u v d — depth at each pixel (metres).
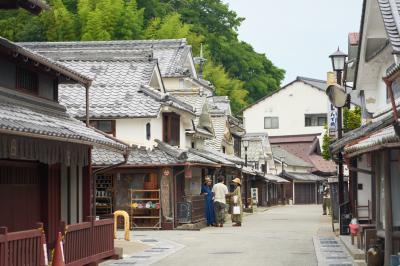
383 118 21.14
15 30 55.88
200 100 42.78
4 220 15.92
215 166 37.53
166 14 70.06
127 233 25.50
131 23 57.09
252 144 70.56
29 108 16.83
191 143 41.09
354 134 22.02
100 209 31.95
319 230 30.75
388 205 15.86
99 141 17.27
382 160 16.64
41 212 18.09
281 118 87.94
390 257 15.15
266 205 70.81
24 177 17.17
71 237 15.99
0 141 13.02
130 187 31.86
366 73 23.83
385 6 17.97
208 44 76.62
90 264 17.52
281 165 79.00
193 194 37.34
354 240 22.30
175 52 48.19
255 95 90.06
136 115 31.97
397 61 18.06
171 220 31.62
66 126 16.75
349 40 29.97
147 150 32.06
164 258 20.00
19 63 17.16
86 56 36.47
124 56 36.22
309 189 85.44
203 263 18.80
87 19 55.53
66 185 19.59
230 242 25.25
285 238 26.98
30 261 13.35
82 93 33.34
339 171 26.39
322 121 86.81
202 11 79.31
